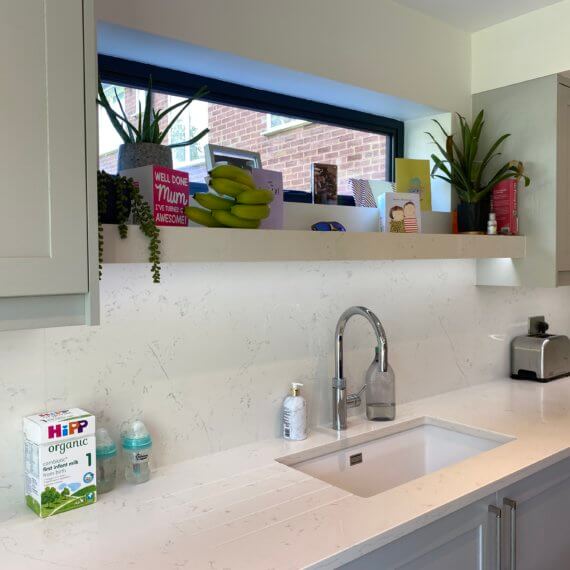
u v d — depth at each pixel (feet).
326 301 6.71
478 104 8.27
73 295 3.76
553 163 7.51
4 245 3.42
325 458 6.09
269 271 6.18
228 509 4.54
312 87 6.80
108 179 4.23
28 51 3.45
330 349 6.77
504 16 7.73
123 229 4.20
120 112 5.76
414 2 7.24
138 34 5.20
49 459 4.42
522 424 6.64
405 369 7.60
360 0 6.84
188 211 4.82
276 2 6.05
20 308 3.55
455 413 7.11
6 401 4.60
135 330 5.26
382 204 6.88
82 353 4.97
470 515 5.10
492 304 8.75
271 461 5.58
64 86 3.59
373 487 6.51
